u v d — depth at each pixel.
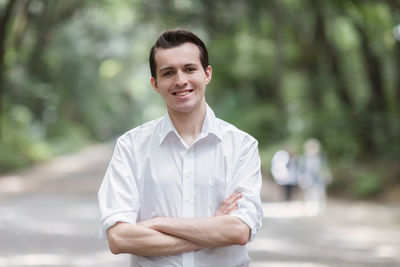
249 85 42.78
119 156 3.51
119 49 63.59
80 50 61.34
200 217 3.40
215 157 3.43
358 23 27.48
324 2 28.89
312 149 19.94
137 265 3.46
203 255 3.39
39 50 47.38
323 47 32.31
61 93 63.47
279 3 35.47
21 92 45.19
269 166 33.12
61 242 12.16
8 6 30.08
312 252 11.38
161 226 3.31
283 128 37.59
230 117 41.09
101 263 9.92
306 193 23.84
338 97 31.56
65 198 22.25
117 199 3.42
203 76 3.44
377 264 10.23
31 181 30.19
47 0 38.00
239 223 3.31
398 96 27.66
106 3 43.28
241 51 40.09
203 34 42.38
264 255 10.92
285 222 16.23
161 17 42.31
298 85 40.00
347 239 13.27
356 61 34.97
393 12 23.88
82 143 70.75
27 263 9.85
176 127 3.49
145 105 113.75
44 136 55.66
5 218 16.09
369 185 22.64
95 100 80.81
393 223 16.23
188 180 3.40
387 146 25.47
